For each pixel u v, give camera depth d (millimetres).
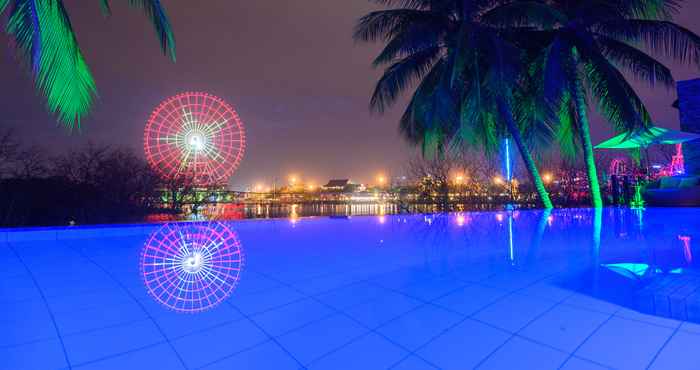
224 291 3037
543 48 10234
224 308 2604
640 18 9508
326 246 5465
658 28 9117
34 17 4395
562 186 13789
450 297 2730
